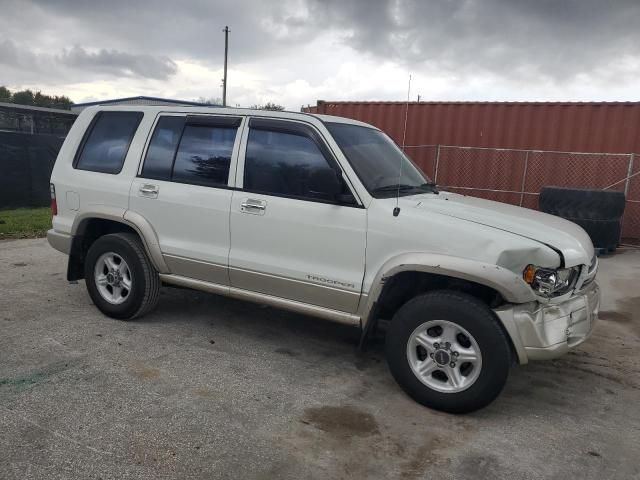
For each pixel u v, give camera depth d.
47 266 7.18
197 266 4.55
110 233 5.20
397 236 3.68
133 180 4.84
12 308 5.34
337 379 4.06
